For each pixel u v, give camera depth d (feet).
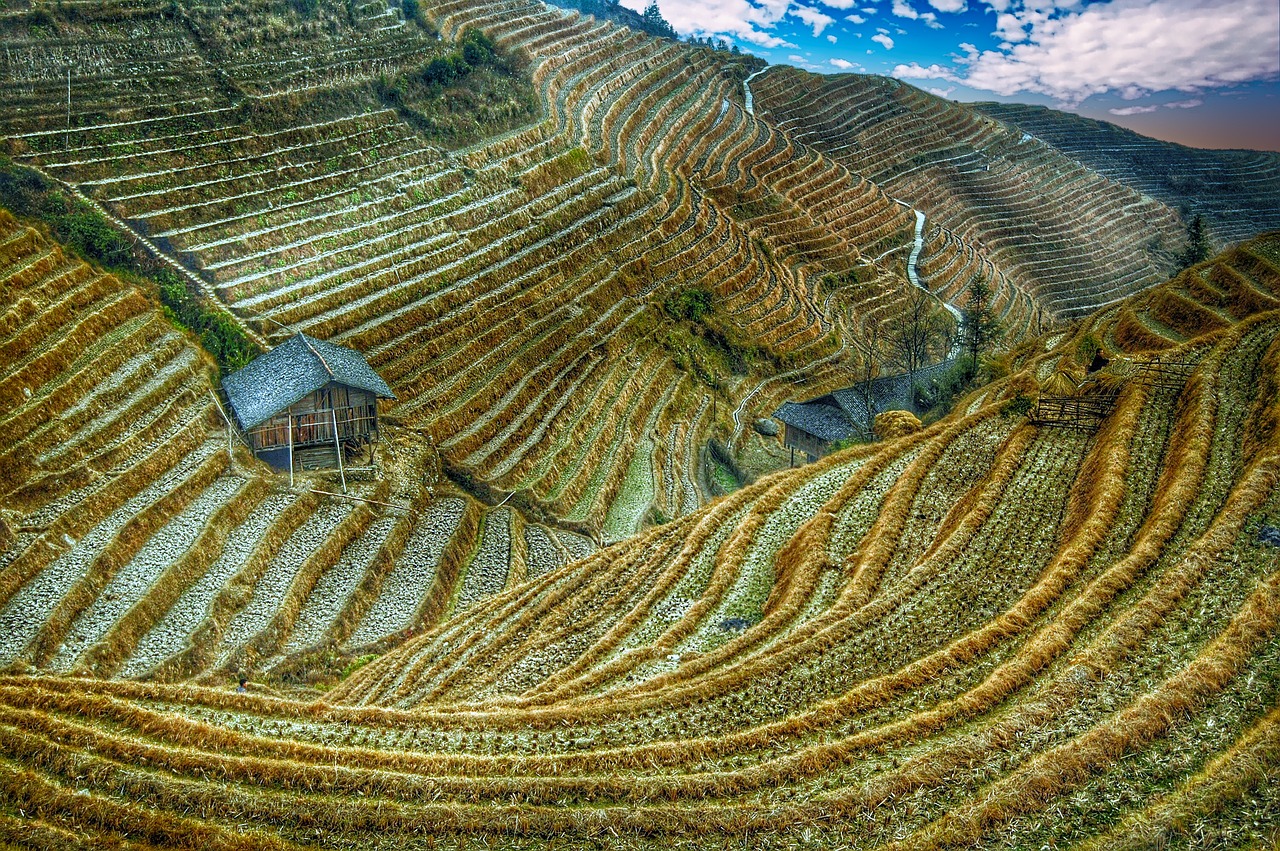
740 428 224.94
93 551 114.42
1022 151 561.84
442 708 84.89
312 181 207.72
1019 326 339.77
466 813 63.98
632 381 208.23
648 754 70.08
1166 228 520.01
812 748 68.39
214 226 184.75
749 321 264.31
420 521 148.66
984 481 111.75
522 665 97.55
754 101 450.71
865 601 92.58
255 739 73.97
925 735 68.54
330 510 139.13
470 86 270.87
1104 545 89.81
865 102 528.22
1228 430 104.12
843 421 206.80
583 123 296.10
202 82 216.95
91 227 164.04
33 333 138.21
